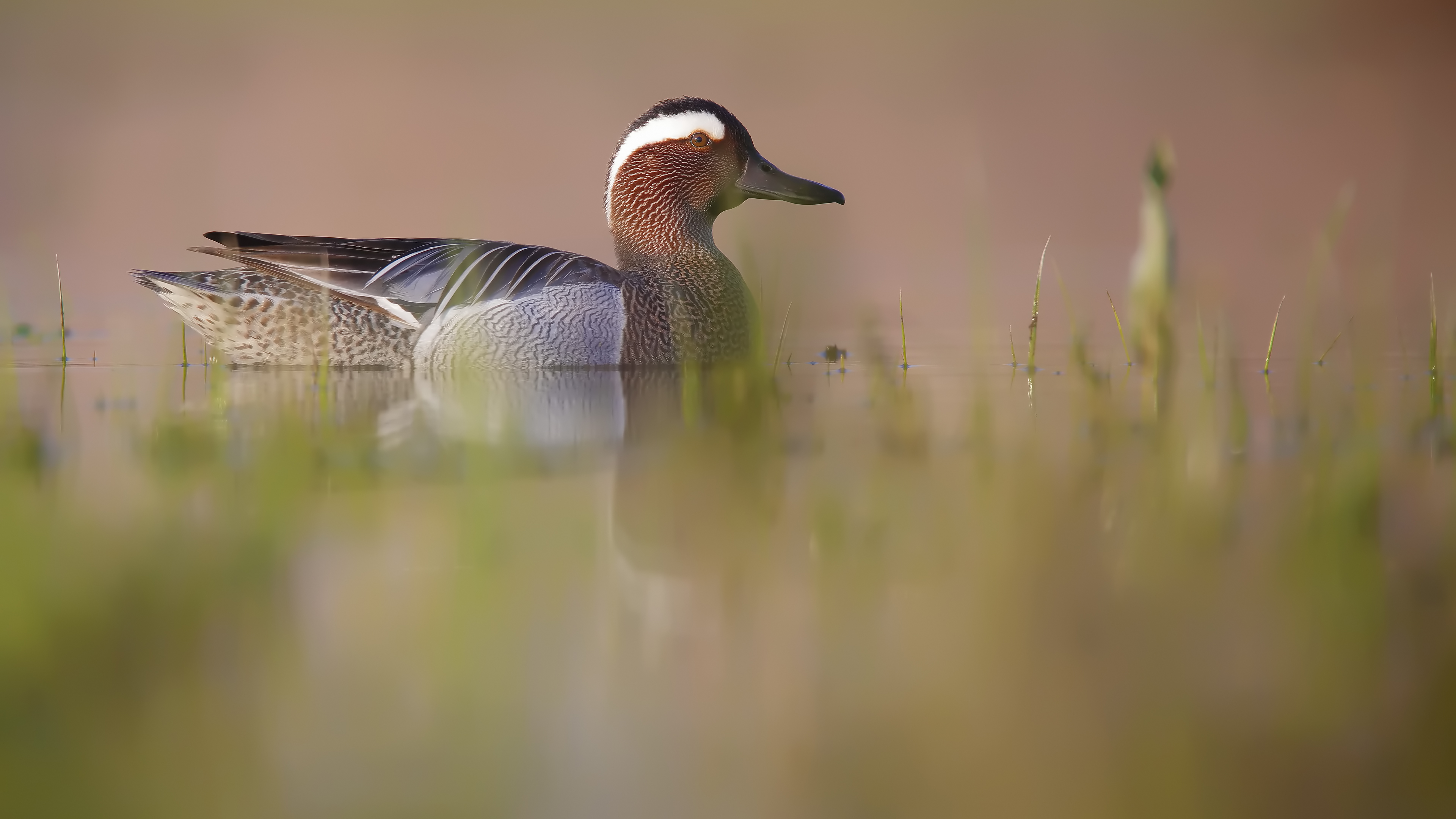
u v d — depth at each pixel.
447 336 14.72
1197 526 7.39
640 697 5.18
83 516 7.13
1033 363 14.41
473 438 10.09
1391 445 9.67
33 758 4.45
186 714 4.80
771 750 4.73
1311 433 10.18
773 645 5.70
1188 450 9.59
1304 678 5.23
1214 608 6.06
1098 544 7.12
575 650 5.60
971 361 15.44
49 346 16.42
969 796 4.47
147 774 4.41
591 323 15.00
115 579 5.84
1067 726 4.88
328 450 9.45
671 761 4.69
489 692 5.16
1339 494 7.57
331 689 5.09
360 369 14.91
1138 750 4.71
